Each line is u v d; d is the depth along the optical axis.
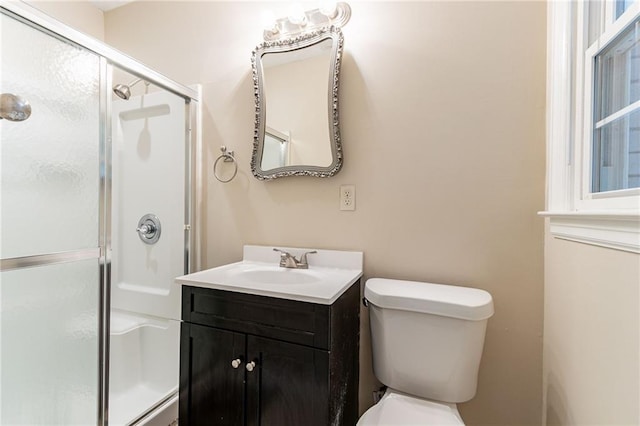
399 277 1.34
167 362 1.67
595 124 0.89
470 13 1.23
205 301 1.14
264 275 1.40
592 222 0.77
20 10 1.10
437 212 1.28
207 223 1.73
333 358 0.99
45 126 1.31
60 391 1.29
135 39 1.97
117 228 1.82
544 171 1.13
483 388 1.21
